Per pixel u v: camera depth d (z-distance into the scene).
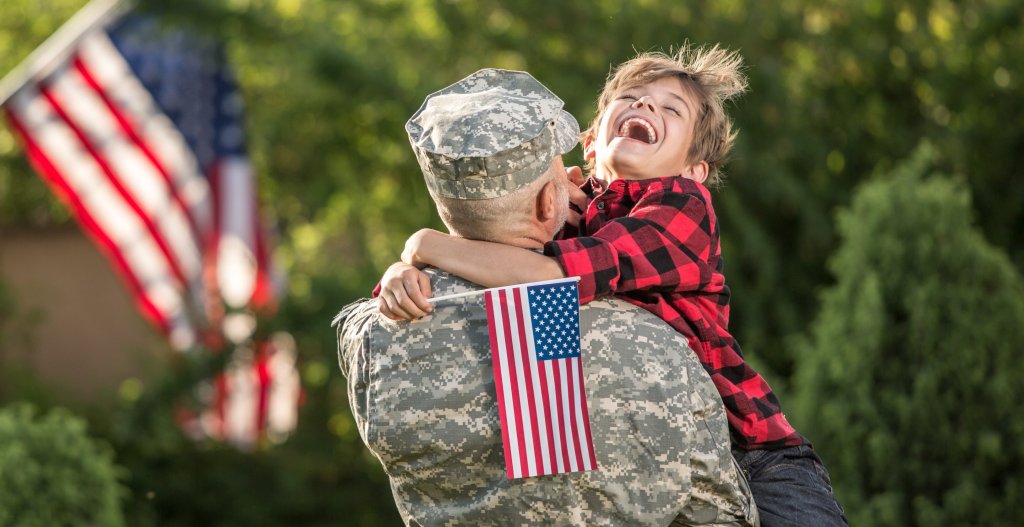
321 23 31.88
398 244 34.16
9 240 37.78
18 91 26.86
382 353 7.36
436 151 7.24
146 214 28.33
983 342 16.12
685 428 7.21
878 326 16.52
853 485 16.41
